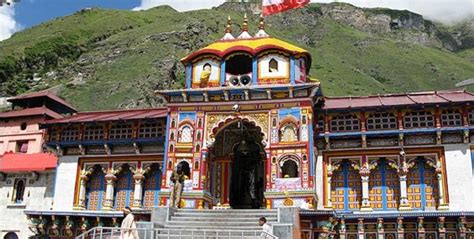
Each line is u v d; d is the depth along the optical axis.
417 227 25.30
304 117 25.80
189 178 26.16
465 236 24.23
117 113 33.06
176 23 128.88
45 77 103.00
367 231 26.02
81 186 31.27
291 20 180.88
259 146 29.69
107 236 20.34
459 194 25.59
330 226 23.91
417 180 26.84
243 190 30.02
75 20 144.50
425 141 26.88
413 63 147.62
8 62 101.75
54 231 29.56
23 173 34.59
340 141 28.03
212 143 26.62
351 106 27.47
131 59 105.69
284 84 25.89
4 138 47.84
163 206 24.08
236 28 136.75
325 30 177.00
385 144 27.38
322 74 122.81
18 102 51.31
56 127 32.28
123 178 31.33
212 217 23.94
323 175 27.78
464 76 139.12
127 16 150.12
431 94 28.77
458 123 26.12
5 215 33.97
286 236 20.23
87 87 91.50
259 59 27.20
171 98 27.69
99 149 31.64
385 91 120.56
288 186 24.97
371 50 160.38
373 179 27.47
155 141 29.95
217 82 27.31
